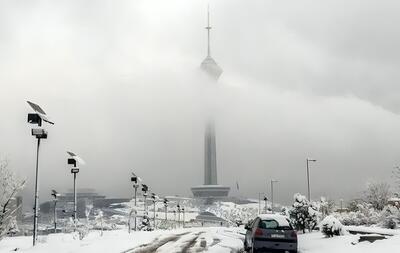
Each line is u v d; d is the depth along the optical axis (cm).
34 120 2545
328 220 2469
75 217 3394
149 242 2589
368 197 5431
